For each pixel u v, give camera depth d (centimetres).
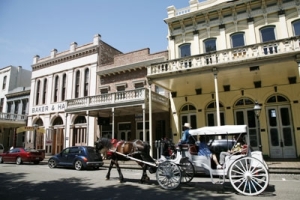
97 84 2417
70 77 2645
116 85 2284
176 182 771
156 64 1666
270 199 615
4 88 3447
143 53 2192
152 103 1769
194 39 1925
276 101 1602
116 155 952
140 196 670
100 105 1923
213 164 785
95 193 719
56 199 648
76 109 2072
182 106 1928
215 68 1430
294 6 1595
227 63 1396
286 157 1508
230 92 1741
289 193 687
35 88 2970
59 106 2656
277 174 1075
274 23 1647
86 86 2516
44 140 2683
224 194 689
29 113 2936
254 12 1720
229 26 1809
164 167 790
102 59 2525
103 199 641
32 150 1866
